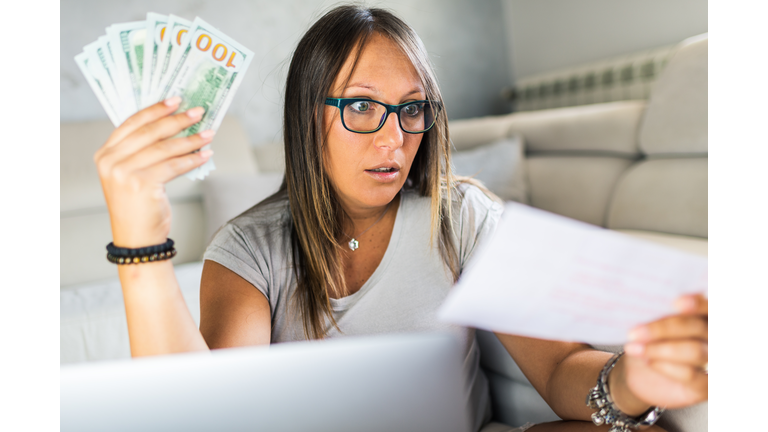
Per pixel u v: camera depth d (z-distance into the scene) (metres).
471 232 0.92
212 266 0.83
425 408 0.46
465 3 3.56
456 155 2.37
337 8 0.82
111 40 0.66
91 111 2.59
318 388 0.45
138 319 0.59
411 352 0.46
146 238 0.58
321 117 0.78
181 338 0.60
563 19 3.25
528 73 3.62
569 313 0.48
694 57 1.69
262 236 0.86
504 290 0.44
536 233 0.41
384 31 0.77
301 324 0.86
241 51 0.69
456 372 0.47
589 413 0.68
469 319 0.47
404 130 0.77
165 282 0.60
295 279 0.85
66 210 2.19
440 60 3.53
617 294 0.47
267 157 2.75
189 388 0.43
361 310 0.86
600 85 2.78
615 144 2.03
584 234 0.41
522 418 1.04
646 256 0.44
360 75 0.75
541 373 0.79
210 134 0.59
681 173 1.65
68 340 1.50
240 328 0.77
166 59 0.67
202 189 2.38
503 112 3.78
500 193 2.27
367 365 0.46
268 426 0.44
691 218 1.56
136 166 0.56
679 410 0.67
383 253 0.89
